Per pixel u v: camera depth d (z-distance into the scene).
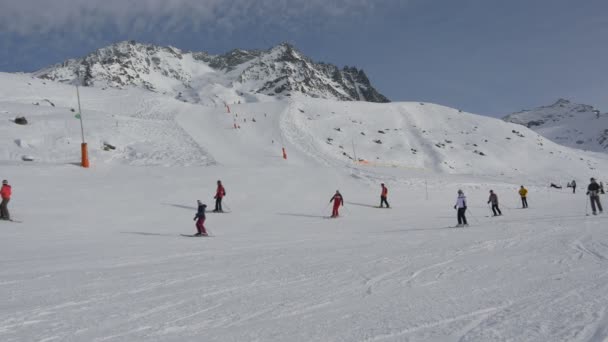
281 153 55.34
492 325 4.51
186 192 26.42
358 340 4.25
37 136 40.75
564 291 5.75
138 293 6.69
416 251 10.23
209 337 4.53
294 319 5.11
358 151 76.31
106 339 4.52
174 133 54.25
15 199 21.69
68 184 25.97
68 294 6.67
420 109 108.88
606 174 85.19
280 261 9.61
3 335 4.66
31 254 11.52
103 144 41.91
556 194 39.91
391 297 6.00
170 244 13.39
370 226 18.20
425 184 36.56
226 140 59.59
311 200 27.31
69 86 97.25
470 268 7.79
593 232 12.05
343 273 7.88
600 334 4.05
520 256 8.80
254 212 23.02
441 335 4.29
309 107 95.19
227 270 8.64
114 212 20.67
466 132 97.62
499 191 39.09
